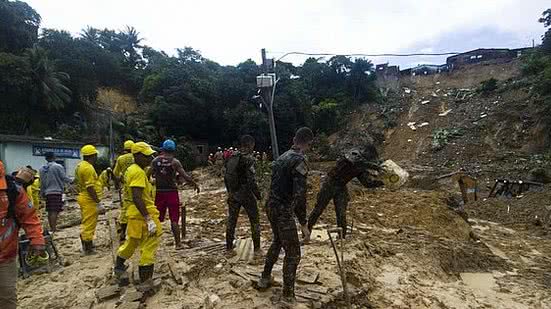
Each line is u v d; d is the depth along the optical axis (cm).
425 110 5219
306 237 502
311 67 5934
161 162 723
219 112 4462
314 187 1614
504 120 4234
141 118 4397
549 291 758
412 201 1375
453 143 4278
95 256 738
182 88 4372
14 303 400
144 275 545
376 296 609
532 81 4528
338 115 5341
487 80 5103
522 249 1131
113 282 588
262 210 1184
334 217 1134
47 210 902
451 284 747
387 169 1307
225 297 523
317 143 4366
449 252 897
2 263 388
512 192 2212
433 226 1127
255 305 495
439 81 5975
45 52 3541
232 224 698
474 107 4853
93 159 762
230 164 689
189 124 4488
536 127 3862
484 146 4059
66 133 3372
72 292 574
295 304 495
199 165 4106
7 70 3234
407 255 828
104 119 4153
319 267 651
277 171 510
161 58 5478
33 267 657
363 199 1444
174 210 731
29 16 4009
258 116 4194
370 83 5812
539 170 2577
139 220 551
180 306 501
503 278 834
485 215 1738
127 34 5891
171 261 639
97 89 4456
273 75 1609
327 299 521
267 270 541
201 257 668
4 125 3272
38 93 3416
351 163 795
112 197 1589
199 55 5812
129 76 5162
